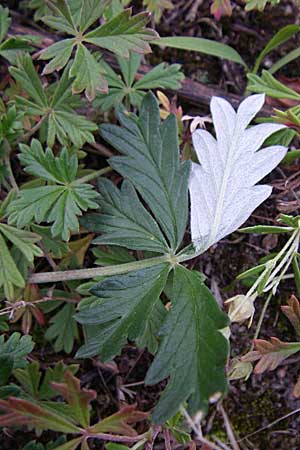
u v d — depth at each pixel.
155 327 0.12
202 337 0.11
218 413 0.14
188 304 0.11
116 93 0.14
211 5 0.15
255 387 0.14
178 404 0.10
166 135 0.12
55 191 0.12
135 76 0.14
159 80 0.14
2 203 0.12
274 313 0.14
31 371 0.12
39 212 0.12
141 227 0.12
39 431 0.13
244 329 0.14
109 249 0.13
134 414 0.11
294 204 0.14
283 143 0.13
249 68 0.15
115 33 0.12
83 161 0.14
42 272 0.13
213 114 0.12
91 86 0.12
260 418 0.14
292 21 0.15
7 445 0.13
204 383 0.10
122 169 0.12
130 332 0.11
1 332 0.13
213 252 0.14
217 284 0.14
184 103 0.15
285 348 0.12
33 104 0.13
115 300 0.11
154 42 0.14
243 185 0.12
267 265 0.12
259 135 0.12
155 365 0.11
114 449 0.12
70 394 0.10
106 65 0.14
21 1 0.15
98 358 0.13
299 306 0.12
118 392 0.13
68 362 0.14
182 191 0.12
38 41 0.14
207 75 0.15
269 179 0.14
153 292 0.12
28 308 0.13
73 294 0.13
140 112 0.12
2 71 0.14
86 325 0.13
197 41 0.14
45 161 0.12
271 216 0.14
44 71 0.12
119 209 0.12
